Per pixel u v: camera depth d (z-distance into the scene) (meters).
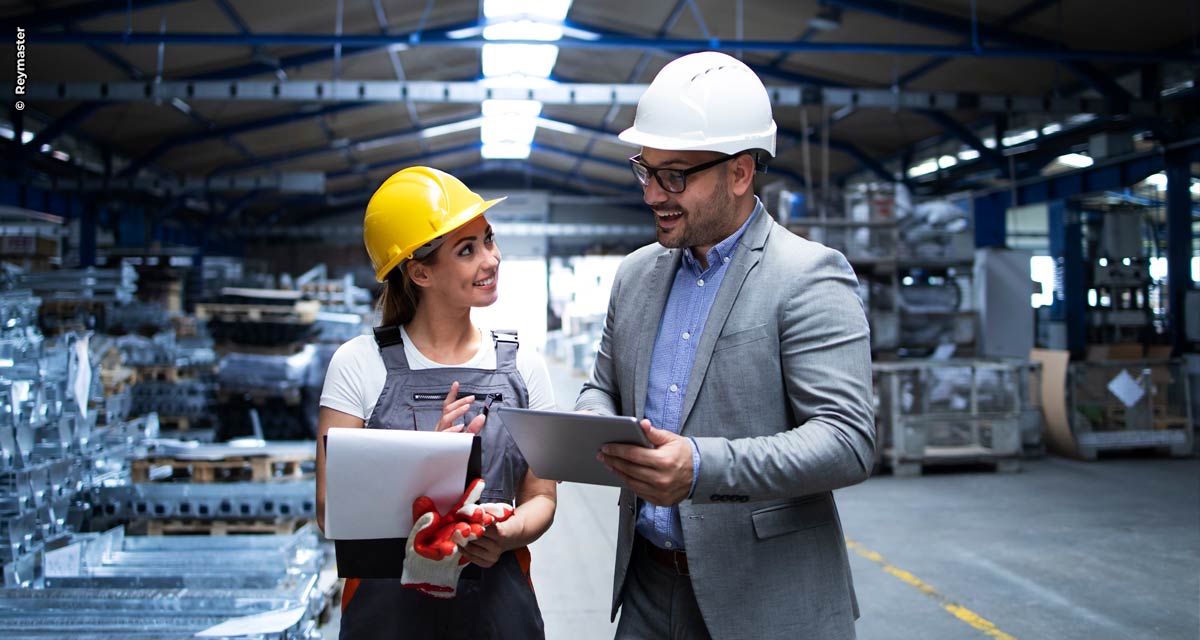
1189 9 7.61
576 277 21.80
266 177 12.98
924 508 5.50
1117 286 8.51
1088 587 3.87
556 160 20.14
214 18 8.43
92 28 8.30
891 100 9.07
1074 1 7.62
